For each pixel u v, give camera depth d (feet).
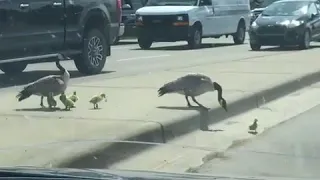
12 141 29.63
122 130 31.94
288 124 38.60
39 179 13.02
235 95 43.50
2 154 27.35
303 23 93.56
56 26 53.78
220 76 54.65
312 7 97.86
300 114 42.11
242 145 32.96
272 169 27.94
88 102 40.78
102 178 13.23
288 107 45.01
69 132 31.60
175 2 100.83
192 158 30.12
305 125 38.19
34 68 67.26
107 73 60.90
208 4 103.30
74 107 38.86
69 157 27.45
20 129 32.35
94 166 28.02
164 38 98.48
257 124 37.22
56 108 38.37
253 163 29.09
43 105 38.88
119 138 30.60
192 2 100.32
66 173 13.62
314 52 86.48
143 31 98.99
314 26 96.84
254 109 43.70
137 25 99.71
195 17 98.68
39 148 28.43
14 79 56.90
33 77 58.29
